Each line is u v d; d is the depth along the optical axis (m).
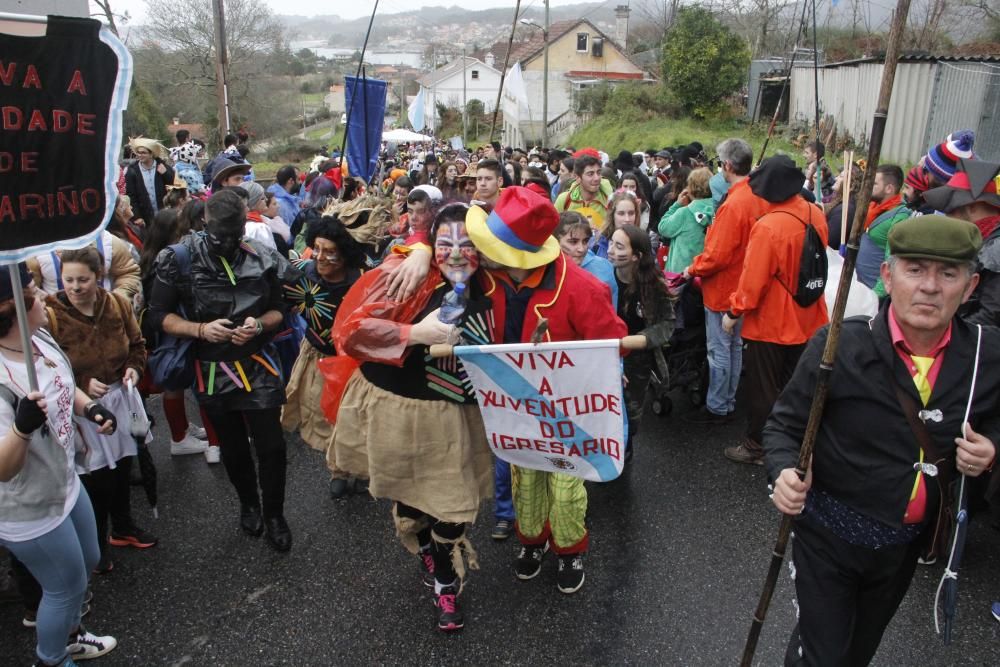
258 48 35.06
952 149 4.98
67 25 2.29
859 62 17.78
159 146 9.05
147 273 4.63
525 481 3.50
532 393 2.93
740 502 4.57
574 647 3.33
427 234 3.15
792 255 4.59
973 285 2.15
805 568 2.44
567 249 4.02
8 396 2.56
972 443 2.13
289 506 4.59
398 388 3.07
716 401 5.55
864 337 2.26
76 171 2.37
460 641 3.38
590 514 4.44
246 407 3.89
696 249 5.88
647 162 13.70
